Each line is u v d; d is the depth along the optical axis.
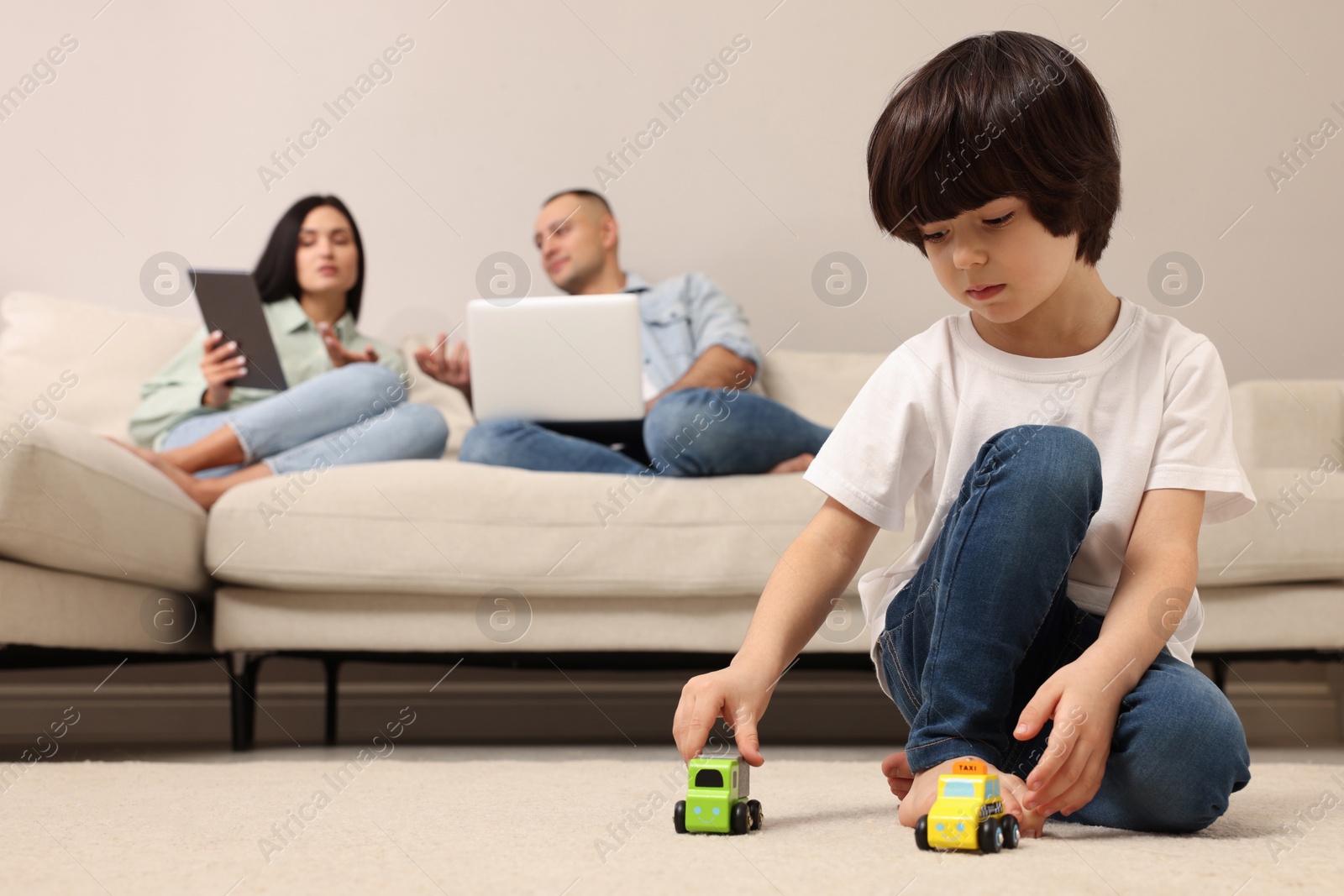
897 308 2.41
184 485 1.64
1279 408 1.91
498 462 1.66
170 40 2.43
